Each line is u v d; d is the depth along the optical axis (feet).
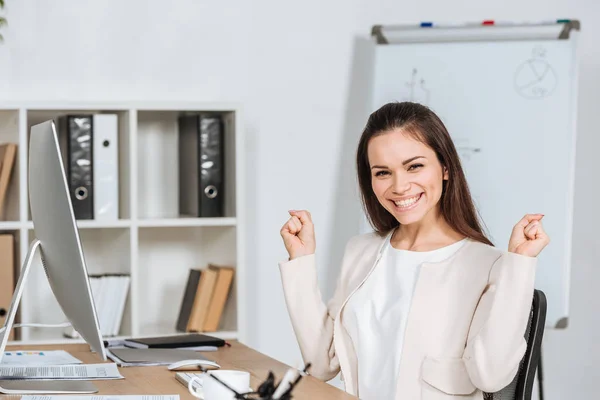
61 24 11.10
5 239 9.98
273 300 11.89
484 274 6.32
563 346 12.18
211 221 10.48
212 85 11.61
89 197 10.35
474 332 6.14
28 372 5.88
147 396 5.13
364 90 12.07
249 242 11.80
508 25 11.39
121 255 10.73
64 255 5.37
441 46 11.48
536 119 11.33
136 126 10.52
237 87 11.69
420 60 11.51
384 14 12.10
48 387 5.38
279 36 11.82
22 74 10.98
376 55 11.59
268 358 6.61
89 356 6.78
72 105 10.15
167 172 11.44
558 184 11.26
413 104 6.73
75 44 11.16
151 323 11.39
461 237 6.73
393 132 6.56
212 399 4.64
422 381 6.21
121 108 10.26
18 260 10.25
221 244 11.00
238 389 4.74
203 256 11.53
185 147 11.08
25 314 10.05
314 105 11.95
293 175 11.91
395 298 6.64
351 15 12.01
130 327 10.36
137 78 11.36
